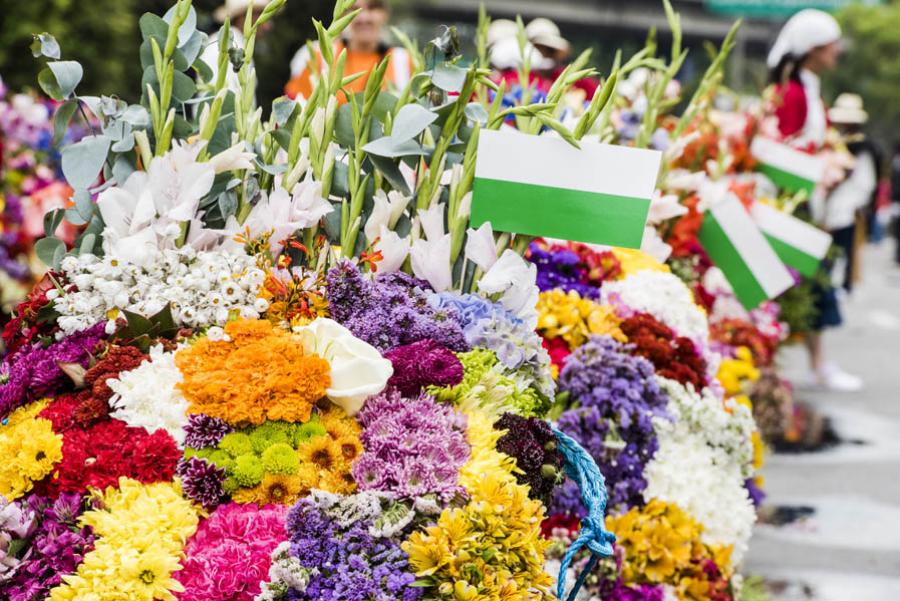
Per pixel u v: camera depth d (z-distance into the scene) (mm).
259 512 2350
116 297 2672
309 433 2449
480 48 4605
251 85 3092
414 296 2787
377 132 3012
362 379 2492
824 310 9547
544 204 2906
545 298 3594
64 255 2871
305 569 2244
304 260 2965
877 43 54938
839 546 5641
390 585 2244
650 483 3385
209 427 2412
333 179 3008
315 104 2990
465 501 2371
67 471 2391
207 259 2762
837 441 7770
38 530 2395
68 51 12492
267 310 2721
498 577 2293
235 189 2957
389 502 2338
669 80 4812
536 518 2389
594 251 3898
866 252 28125
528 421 2658
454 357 2641
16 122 6703
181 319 2684
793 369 10539
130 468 2398
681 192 4996
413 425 2482
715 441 3557
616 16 48031
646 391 3441
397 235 2924
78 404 2521
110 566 2268
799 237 5273
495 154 2904
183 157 2828
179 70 2979
